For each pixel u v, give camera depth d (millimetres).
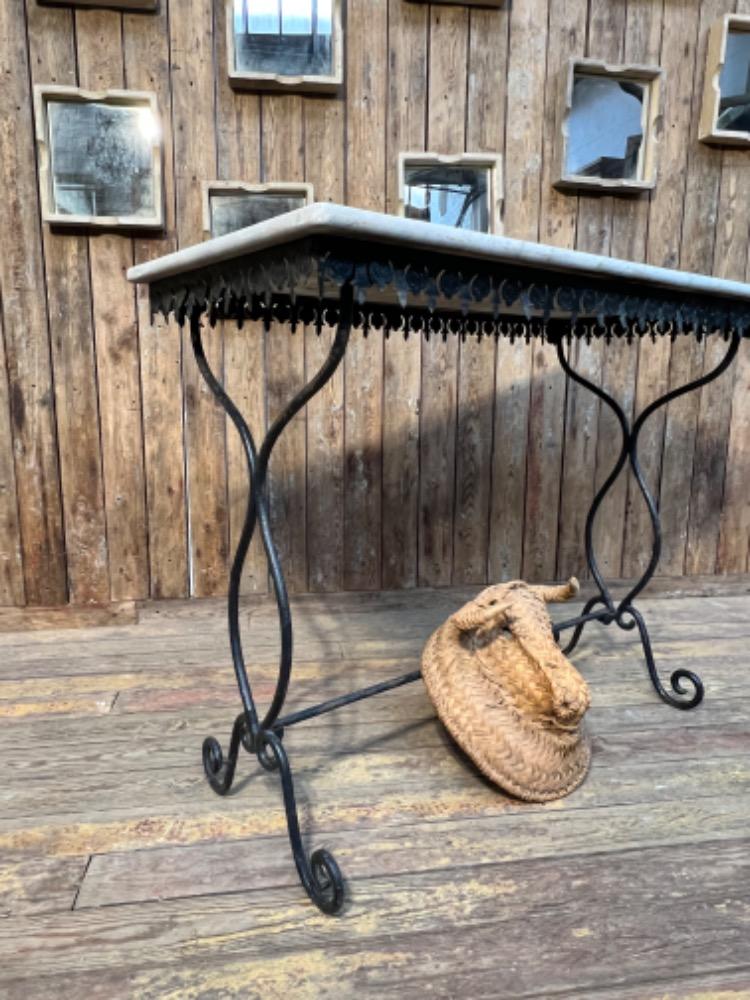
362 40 1894
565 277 1011
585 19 1993
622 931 899
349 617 2123
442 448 2170
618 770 1285
